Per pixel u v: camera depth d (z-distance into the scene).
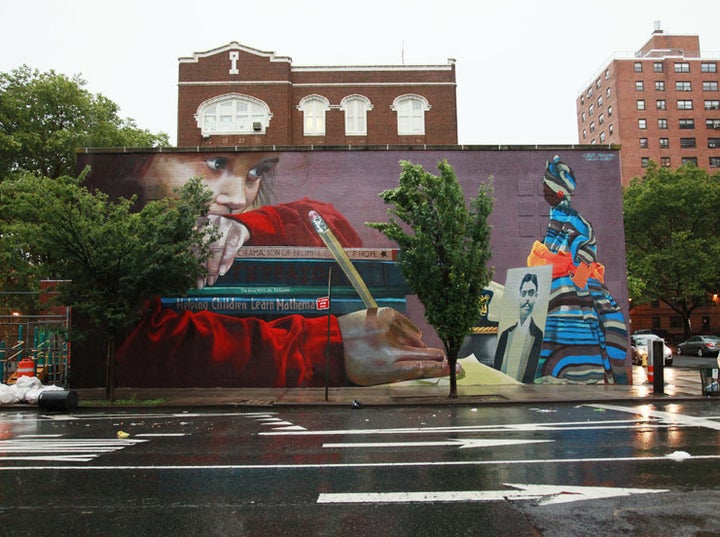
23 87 30.61
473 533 5.03
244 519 5.46
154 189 19.88
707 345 36.59
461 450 8.73
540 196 20.08
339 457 8.27
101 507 5.90
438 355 19.30
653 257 43.94
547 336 19.50
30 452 8.88
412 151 20.16
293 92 35.97
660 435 9.98
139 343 19.14
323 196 19.91
